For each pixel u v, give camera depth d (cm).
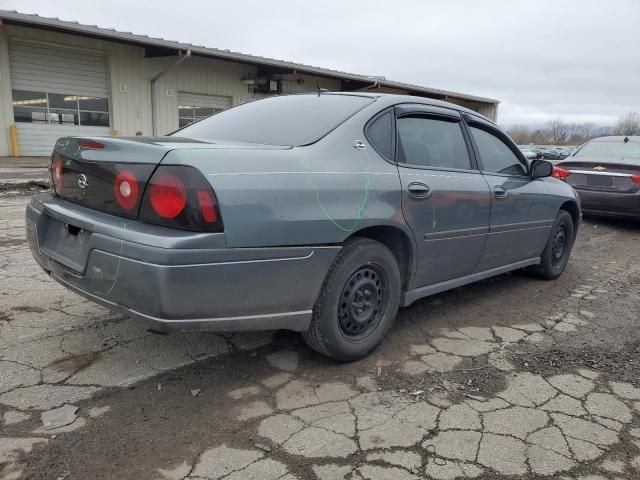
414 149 342
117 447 224
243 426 243
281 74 1920
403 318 393
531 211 445
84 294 261
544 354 337
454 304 432
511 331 375
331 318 288
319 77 2033
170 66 1552
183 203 226
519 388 290
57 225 281
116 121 1592
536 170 446
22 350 307
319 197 268
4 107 1388
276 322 265
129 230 233
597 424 256
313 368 304
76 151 270
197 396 268
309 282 270
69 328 339
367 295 312
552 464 224
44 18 1265
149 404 258
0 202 792
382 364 313
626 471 221
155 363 300
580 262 605
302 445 230
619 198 798
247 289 244
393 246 330
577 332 378
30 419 240
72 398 259
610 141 932
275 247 250
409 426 248
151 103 1659
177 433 236
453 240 358
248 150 258
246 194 239
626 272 562
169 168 228
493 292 471
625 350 348
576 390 290
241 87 1877
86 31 1330
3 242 549
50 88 1470
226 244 232
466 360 324
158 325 230
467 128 394
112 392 267
